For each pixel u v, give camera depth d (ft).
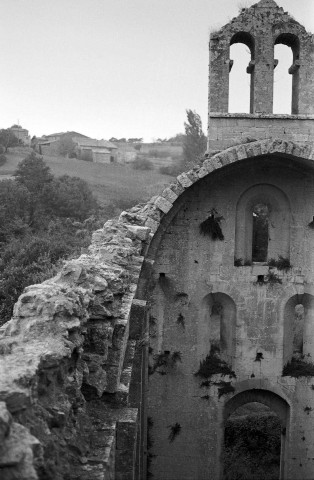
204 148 260.01
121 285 34.35
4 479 13.09
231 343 71.00
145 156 439.22
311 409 70.74
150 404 69.46
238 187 69.46
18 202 163.12
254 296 70.64
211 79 65.72
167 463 69.56
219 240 70.08
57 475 16.98
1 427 13.17
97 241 50.44
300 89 65.98
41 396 18.31
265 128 65.72
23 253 106.63
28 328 20.67
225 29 65.72
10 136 341.62
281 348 70.90
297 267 70.79
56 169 288.30
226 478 75.46
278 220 71.31
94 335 26.86
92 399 25.46
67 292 23.21
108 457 20.35
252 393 71.82
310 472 70.44
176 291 69.82
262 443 81.87
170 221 67.41
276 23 65.98
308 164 65.41
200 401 70.13
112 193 235.81
